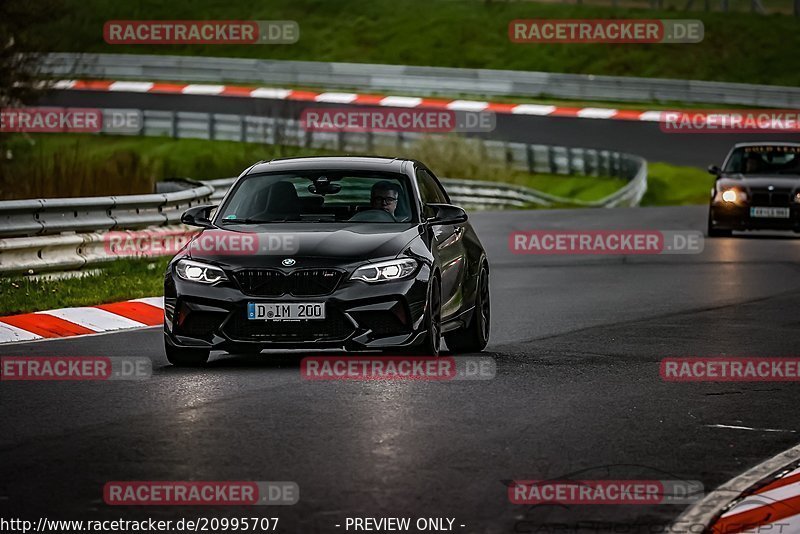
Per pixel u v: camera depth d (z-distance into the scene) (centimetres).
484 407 2911
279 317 3338
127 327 4500
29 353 3797
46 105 16575
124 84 18600
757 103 18225
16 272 4959
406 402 2956
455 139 13512
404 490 2155
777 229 7919
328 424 2694
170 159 13975
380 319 3366
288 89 18450
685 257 7012
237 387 3148
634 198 11875
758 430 2723
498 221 9512
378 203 3706
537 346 3969
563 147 14012
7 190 7225
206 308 3366
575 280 5972
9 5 8431
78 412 2841
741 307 4966
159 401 2966
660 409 2939
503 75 18350
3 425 2703
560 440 2577
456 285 3744
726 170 8344
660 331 4312
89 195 7419
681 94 18312
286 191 3750
